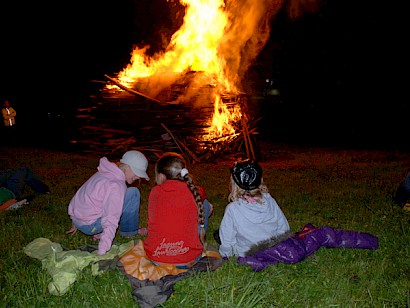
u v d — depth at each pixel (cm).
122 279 403
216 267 423
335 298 377
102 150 1270
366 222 596
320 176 990
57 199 719
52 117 2470
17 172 705
